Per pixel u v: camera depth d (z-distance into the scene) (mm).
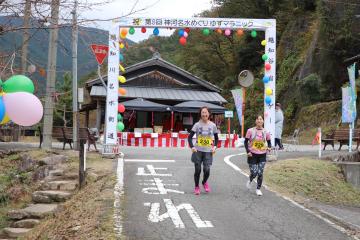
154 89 32406
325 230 7309
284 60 42375
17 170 13391
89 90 32219
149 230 6891
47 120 16453
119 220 7328
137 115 31562
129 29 14047
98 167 12234
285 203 9125
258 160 9805
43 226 8266
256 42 51094
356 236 7062
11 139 26484
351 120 18422
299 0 45531
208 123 9516
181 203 8688
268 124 14633
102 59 13023
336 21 35469
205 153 9523
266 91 14531
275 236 6859
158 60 32156
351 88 18312
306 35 41812
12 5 5547
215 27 14148
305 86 36031
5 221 9281
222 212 8172
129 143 22562
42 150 15203
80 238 6531
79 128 16984
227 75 55562
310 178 12688
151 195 9266
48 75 15156
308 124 33938
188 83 33344
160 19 13898
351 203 11797
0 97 7129
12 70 6000
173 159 14398
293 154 17688
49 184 10789
